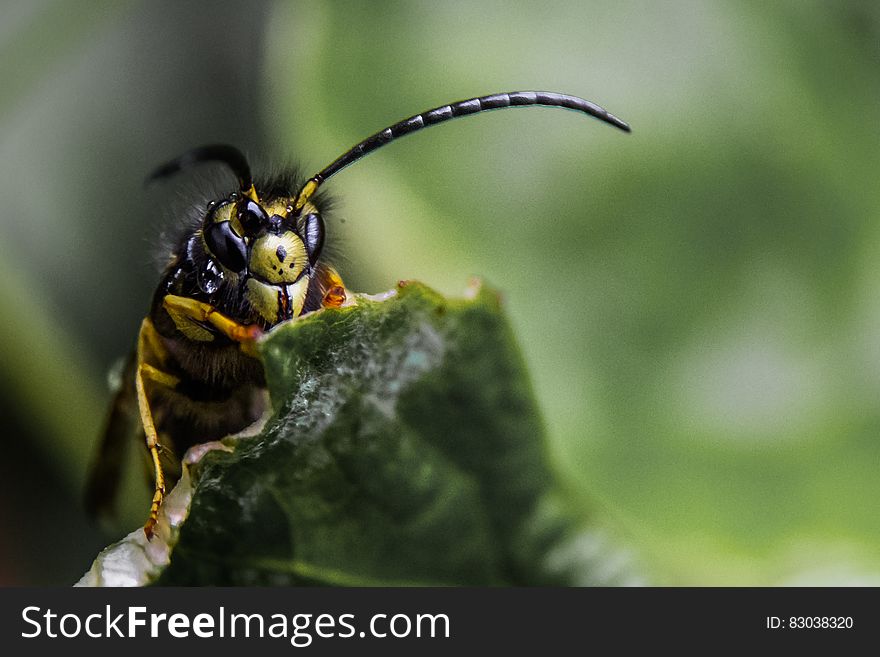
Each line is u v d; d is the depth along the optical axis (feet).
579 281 0.29
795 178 0.30
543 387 0.29
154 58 0.35
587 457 0.29
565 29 0.30
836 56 0.30
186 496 0.25
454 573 0.27
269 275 0.28
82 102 0.34
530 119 0.30
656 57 0.30
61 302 0.34
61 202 0.34
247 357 0.29
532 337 0.29
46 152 0.34
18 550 0.33
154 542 0.25
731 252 0.29
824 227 0.29
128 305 0.34
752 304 0.29
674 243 0.30
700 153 0.30
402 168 0.30
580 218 0.30
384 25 0.30
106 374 0.33
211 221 0.28
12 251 0.33
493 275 0.29
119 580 0.25
